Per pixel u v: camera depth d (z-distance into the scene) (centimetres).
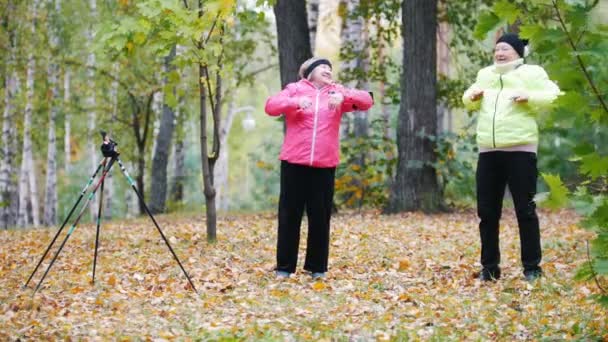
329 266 1020
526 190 866
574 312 717
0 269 1099
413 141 1831
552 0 484
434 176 1842
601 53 483
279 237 952
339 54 2211
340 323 700
